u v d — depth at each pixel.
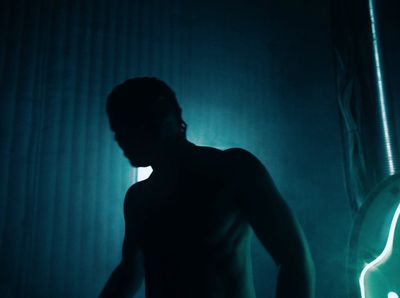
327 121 1.96
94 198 1.58
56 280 1.46
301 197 1.90
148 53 1.81
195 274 0.67
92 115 1.64
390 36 1.55
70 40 1.66
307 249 0.63
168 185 0.78
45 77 1.58
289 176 1.92
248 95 1.96
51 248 1.47
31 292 1.41
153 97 0.75
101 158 1.63
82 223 1.54
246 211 0.66
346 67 1.36
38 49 1.59
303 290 0.58
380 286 0.88
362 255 0.90
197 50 1.91
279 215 0.63
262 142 1.93
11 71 1.53
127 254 0.91
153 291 0.74
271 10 2.10
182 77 1.85
